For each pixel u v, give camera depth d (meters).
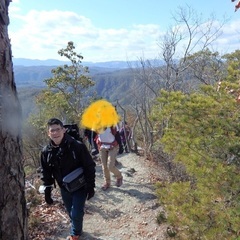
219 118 3.72
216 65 10.78
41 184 6.49
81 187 4.12
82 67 18.45
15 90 2.47
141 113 9.37
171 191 3.84
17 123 2.46
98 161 8.39
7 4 2.35
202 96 4.00
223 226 3.16
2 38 2.28
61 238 4.55
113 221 5.18
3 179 2.36
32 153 15.20
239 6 2.96
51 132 3.84
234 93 3.88
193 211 3.34
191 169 3.55
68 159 3.94
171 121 3.95
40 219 4.95
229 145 3.47
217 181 3.35
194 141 3.58
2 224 2.39
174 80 9.62
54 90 17.59
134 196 5.98
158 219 4.36
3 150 2.34
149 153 8.08
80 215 4.25
